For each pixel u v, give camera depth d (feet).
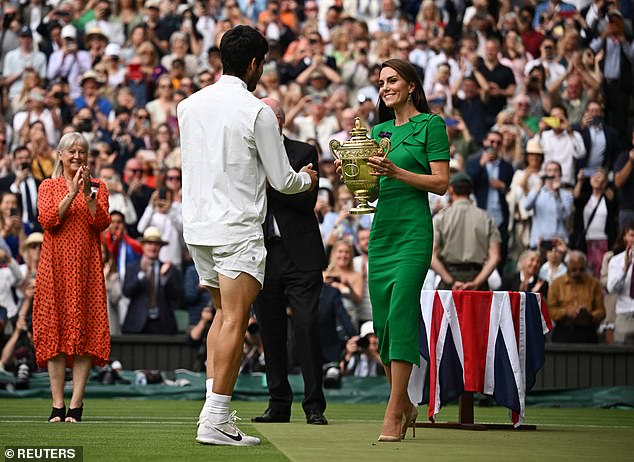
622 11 160.35
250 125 50.26
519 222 133.90
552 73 153.58
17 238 129.80
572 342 122.01
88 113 145.89
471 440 57.67
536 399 109.29
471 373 68.80
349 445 51.88
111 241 124.88
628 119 156.35
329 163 137.18
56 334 66.95
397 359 54.03
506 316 69.62
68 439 52.54
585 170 140.26
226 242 49.90
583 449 52.75
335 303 112.47
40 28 167.02
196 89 152.35
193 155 50.96
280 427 65.51
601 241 134.41
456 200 103.86
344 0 173.58
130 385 108.27
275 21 166.20
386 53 158.61
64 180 68.39
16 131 148.97
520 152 140.77
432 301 69.51
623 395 108.37
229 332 50.08
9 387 105.81
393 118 60.70
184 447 49.03
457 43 160.97
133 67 155.84
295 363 112.37
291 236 70.59
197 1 168.96
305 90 155.12
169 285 123.13
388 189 56.13
